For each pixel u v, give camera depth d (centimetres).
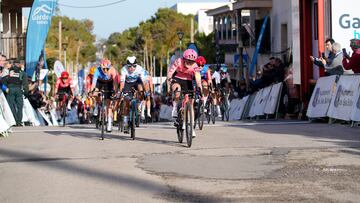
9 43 3178
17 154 1106
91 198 736
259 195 730
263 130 1439
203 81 1616
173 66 1239
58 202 720
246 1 3397
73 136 1409
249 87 2569
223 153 1062
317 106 1661
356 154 1009
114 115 1472
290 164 933
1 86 1759
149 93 1356
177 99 1220
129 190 777
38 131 1567
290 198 709
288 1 2897
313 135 1296
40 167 961
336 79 1563
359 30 1691
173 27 8388
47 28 2764
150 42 8719
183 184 806
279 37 3133
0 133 1399
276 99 2017
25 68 2911
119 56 10531
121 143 1242
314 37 1895
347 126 1465
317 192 736
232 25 4666
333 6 1683
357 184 774
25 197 751
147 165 955
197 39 6800
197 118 1426
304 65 1905
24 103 2048
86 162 997
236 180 825
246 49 3819
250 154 1043
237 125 1617
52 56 6988
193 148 1134
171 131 1473
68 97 2108
